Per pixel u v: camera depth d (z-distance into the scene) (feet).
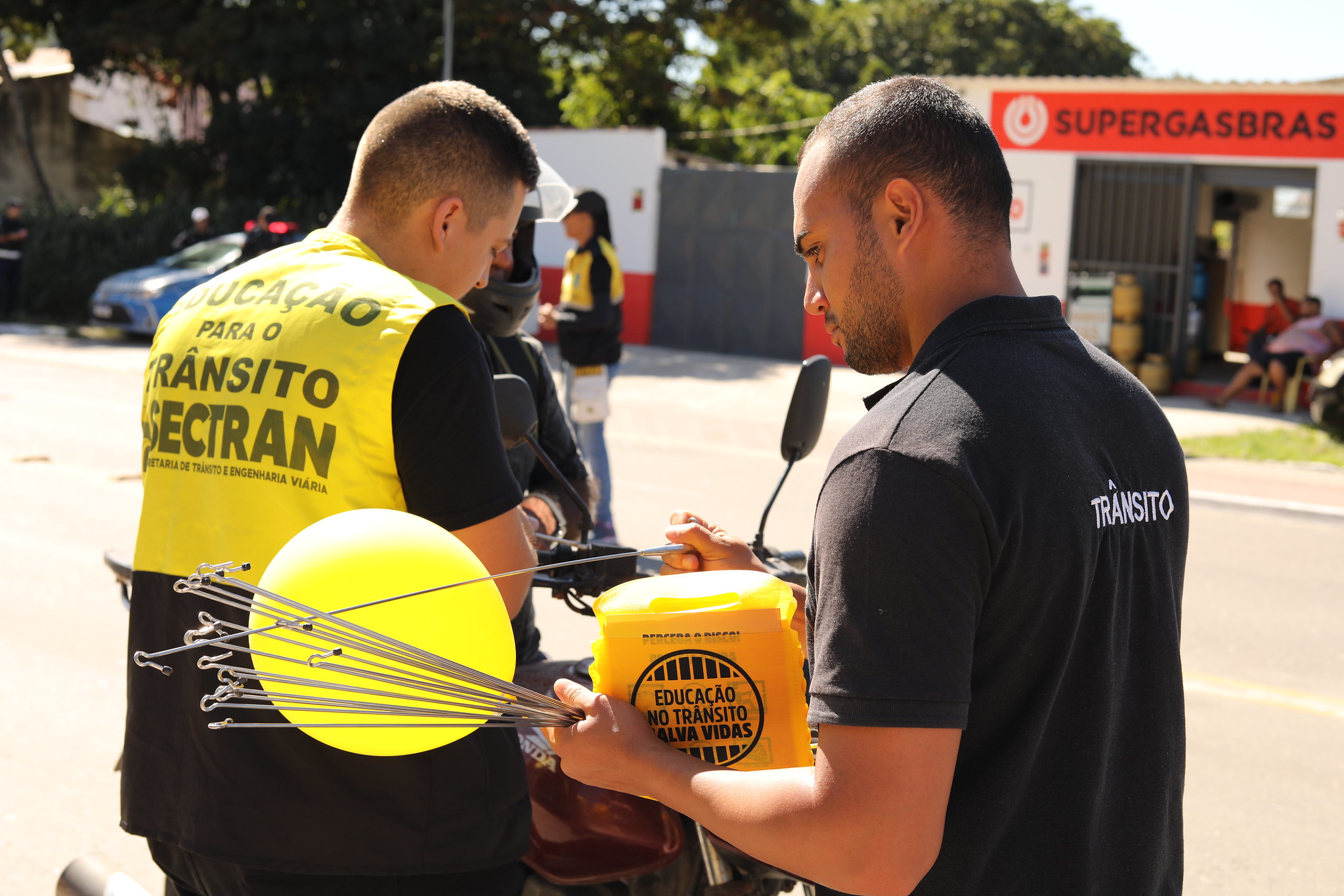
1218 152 44.11
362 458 5.07
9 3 72.43
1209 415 40.78
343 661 4.00
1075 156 46.16
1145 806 4.33
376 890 5.23
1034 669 3.92
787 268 54.49
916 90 4.33
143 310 54.60
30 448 29.66
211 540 5.25
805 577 6.48
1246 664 16.92
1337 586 21.43
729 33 76.02
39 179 74.69
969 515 3.69
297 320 5.27
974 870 3.96
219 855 5.17
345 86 68.39
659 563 7.66
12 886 10.39
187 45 68.54
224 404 5.31
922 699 3.60
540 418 9.73
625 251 57.77
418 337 5.13
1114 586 4.08
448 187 5.75
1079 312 46.70
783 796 3.86
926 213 4.24
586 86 81.46
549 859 6.46
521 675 7.13
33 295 64.75
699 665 4.37
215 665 3.96
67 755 12.92
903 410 3.90
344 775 5.08
